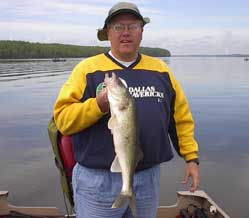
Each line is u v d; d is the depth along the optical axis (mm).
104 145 1176
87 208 1229
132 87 1214
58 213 1847
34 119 6129
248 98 9023
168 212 1855
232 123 5680
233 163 3668
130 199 1124
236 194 2963
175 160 3619
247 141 4520
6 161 3748
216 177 3307
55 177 3283
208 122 5777
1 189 3004
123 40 1207
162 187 3004
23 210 1849
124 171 1115
